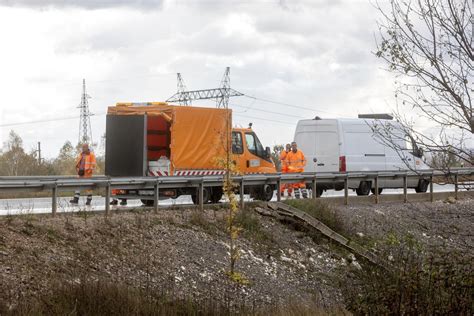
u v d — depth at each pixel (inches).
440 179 494.6
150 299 595.8
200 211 918.4
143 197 1065.5
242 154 1246.3
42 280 589.6
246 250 865.5
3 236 650.2
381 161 1433.3
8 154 2284.7
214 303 639.8
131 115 1152.2
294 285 820.6
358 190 1373.0
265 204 1018.7
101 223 766.5
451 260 546.3
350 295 589.6
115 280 622.5
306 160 1412.4
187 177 926.4
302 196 1264.8
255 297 748.0
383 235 1034.7
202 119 1165.7
